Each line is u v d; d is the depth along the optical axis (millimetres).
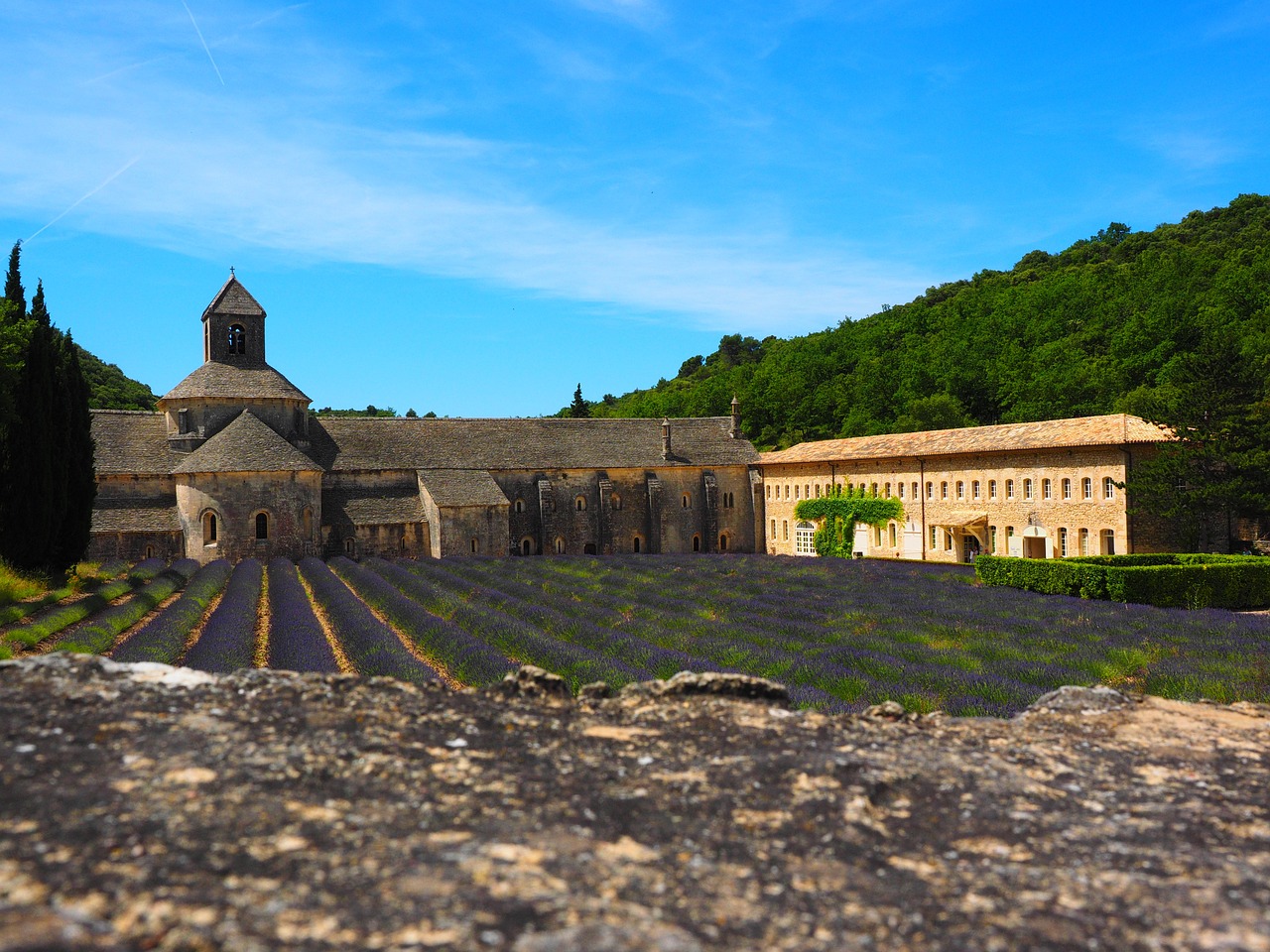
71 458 41344
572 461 75625
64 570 40938
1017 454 52656
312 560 59219
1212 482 43875
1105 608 32344
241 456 60312
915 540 60719
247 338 68125
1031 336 109250
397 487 70188
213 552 59281
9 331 46781
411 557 67000
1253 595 35969
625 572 50688
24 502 38094
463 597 39875
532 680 12781
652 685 13070
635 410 143000
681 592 39500
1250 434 43750
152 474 62594
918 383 106312
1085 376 85312
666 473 78562
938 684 19594
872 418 105812
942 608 32625
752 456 81188
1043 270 145375
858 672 20938
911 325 129500
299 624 29750
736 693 12914
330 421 73312
